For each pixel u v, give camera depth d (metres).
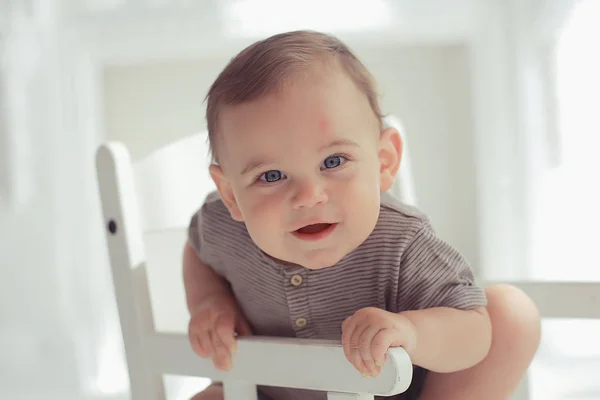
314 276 0.87
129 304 0.90
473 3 2.12
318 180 0.75
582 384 1.84
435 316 0.79
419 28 2.16
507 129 2.13
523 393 1.07
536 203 2.06
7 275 2.17
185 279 0.99
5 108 2.14
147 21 2.15
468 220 2.28
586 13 1.81
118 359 2.19
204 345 0.85
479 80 2.18
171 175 1.12
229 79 0.77
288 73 0.74
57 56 2.14
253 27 2.15
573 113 1.89
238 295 0.96
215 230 0.94
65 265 2.16
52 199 2.15
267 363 0.80
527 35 2.05
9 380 2.14
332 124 0.74
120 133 2.29
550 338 2.06
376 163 0.78
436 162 2.29
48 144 2.14
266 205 0.76
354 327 0.72
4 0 2.12
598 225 1.83
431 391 0.90
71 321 2.16
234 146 0.76
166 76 2.28
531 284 1.03
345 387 0.73
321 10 2.14
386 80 2.29
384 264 0.86
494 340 0.89
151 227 1.09
